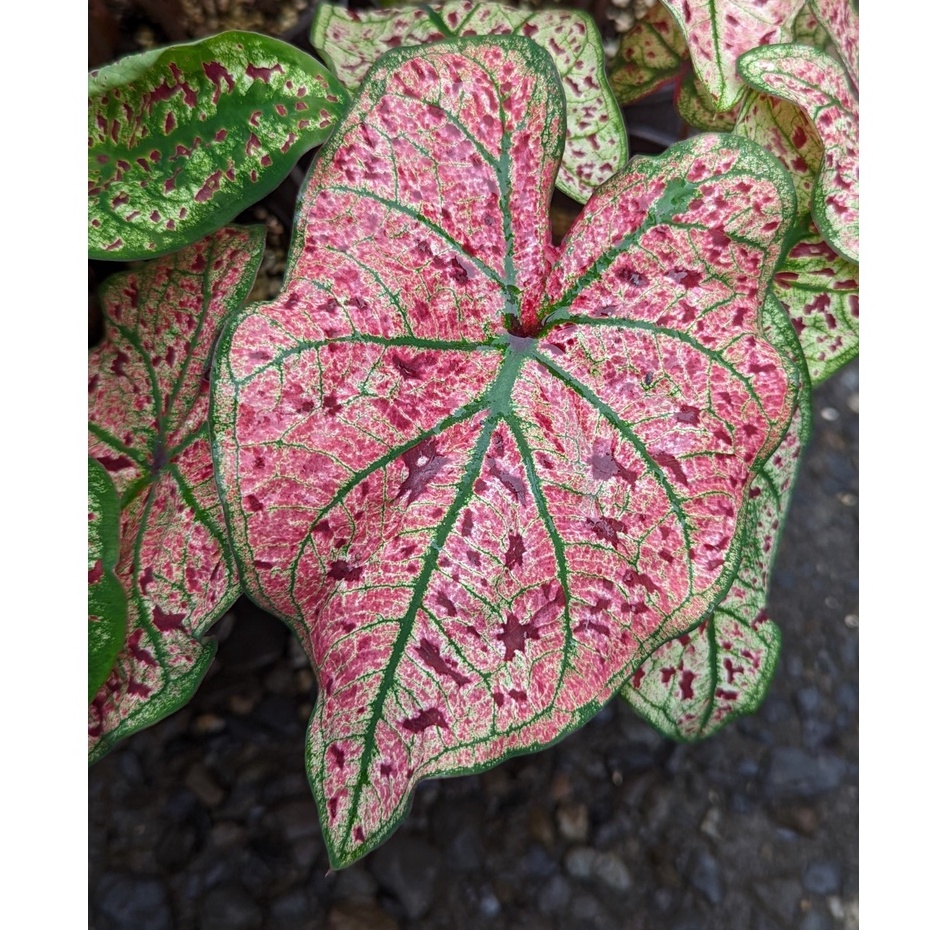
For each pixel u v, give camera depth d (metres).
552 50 0.47
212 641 0.39
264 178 0.39
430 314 0.34
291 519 0.32
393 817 0.31
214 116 0.38
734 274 0.35
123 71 0.37
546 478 0.34
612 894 0.54
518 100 0.34
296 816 0.54
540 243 0.35
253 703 0.57
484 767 0.32
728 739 0.59
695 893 0.54
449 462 0.34
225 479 0.31
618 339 0.35
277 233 0.55
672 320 0.35
